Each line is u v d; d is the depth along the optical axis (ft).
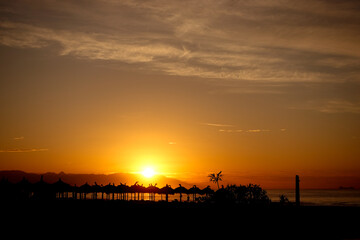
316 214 212.23
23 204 251.19
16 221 182.70
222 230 168.35
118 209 228.84
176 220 189.98
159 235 154.40
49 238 144.77
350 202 447.83
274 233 164.86
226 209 212.43
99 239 144.05
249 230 169.89
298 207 212.02
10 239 142.20
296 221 193.98
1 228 164.66
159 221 187.62
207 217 197.06
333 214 214.48
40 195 280.31
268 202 225.15
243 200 221.46
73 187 303.89
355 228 180.96
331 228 180.14
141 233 157.89
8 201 263.29
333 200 523.29
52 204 254.68
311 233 166.40
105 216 201.57
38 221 183.62
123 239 144.66
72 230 161.89
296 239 151.12
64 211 219.82
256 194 224.12
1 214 204.85
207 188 290.15
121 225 175.73
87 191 309.01
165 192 302.86
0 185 271.69
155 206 244.42
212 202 221.66
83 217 197.88
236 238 151.64
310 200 520.83
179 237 150.92
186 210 216.95
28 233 154.20
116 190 308.81
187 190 297.74
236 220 190.39
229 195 221.46
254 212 208.23
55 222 181.37
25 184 278.46
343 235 161.79
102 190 311.27
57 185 290.76
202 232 162.71
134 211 219.41
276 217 199.93
